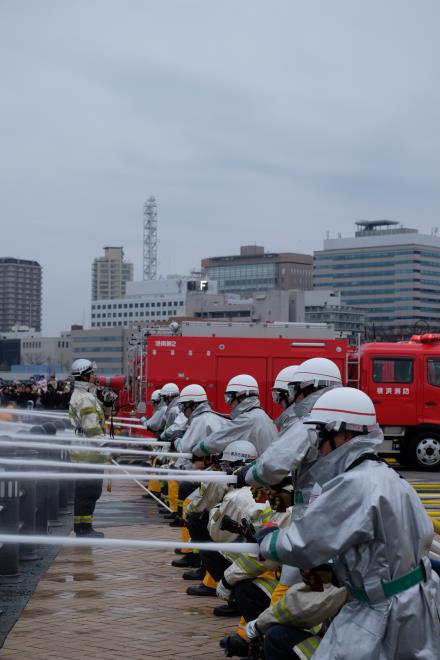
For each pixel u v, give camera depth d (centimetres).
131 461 2100
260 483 624
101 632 804
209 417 1059
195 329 2414
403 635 458
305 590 561
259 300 10556
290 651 575
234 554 726
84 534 1269
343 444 501
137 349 2542
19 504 1097
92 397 1268
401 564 463
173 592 966
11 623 829
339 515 465
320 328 2433
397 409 2330
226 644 707
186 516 1037
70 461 1254
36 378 3656
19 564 1117
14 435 1036
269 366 2409
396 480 475
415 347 2344
